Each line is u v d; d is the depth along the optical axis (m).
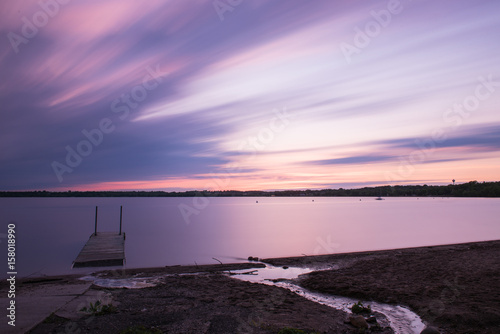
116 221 57.59
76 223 53.41
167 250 25.38
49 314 7.22
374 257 17.66
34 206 128.25
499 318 6.88
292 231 39.19
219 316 7.59
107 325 6.85
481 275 11.12
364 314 8.11
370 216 64.38
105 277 13.44
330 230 39.62
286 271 14.91
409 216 63.03
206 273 14.55
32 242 31.22
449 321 7.20
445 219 55.06
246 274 14.26
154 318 7.41
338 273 13.38
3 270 18.03
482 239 29.36
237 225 48.72
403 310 8.40
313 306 8.73
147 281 12.34
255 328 6.84
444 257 15.80
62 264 20.16
